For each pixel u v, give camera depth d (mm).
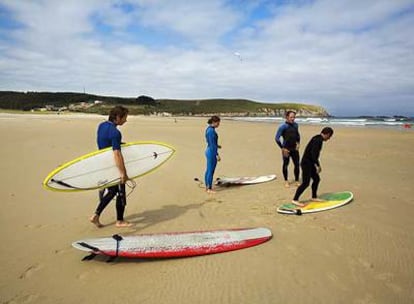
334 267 3596
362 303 2975
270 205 5887
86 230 4668
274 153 12859
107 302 2965
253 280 3336
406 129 27578
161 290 3160
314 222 4973
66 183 4406
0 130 20656
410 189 6965
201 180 8000
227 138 19266
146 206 5887
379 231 4594
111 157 4723
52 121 35875
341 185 7367
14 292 3107
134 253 3633
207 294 3098
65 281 3309
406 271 3529
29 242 4227
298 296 3072
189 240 4090
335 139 18109
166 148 5945
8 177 7918
